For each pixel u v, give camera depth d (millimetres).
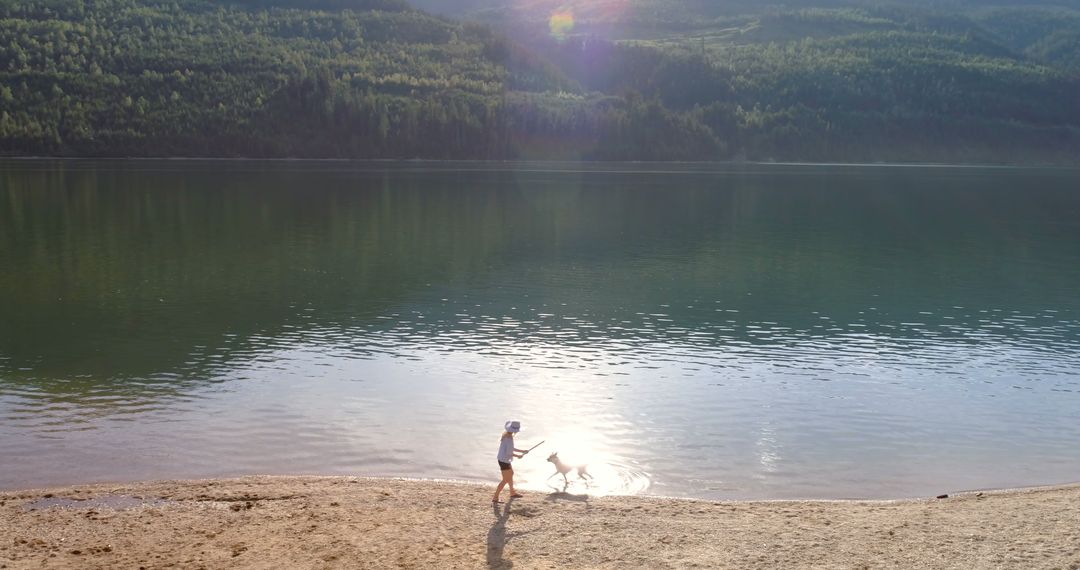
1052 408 31031
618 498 20984
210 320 44438
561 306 49312
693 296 53344
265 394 31219
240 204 105375
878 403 31312
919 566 16453
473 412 29250
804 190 146875
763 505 20672
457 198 119062
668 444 26250
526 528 18500
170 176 149125
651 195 130250
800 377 34906
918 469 24516
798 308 50062
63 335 40812
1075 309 50938
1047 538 17703
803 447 26250
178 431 26797
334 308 47938
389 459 24406
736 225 94062
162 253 67562
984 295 55500
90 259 64000
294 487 21469
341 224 88062
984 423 29109
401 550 17219
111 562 16672
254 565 16531
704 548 17391
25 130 196125
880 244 80688
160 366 35281
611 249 74250
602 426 28000
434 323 44344
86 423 27594
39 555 16969
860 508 20312
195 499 20469
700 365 36719
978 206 123812
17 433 26438
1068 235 90188
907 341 42031
